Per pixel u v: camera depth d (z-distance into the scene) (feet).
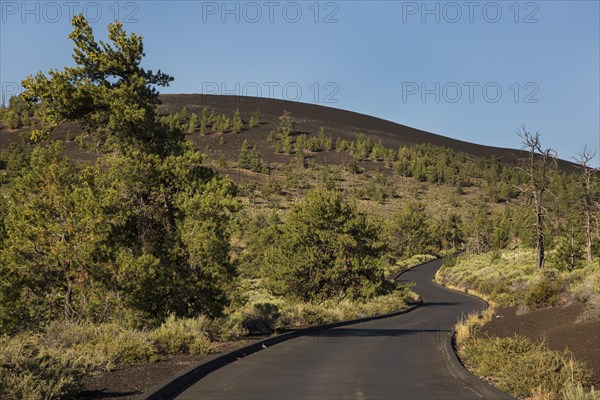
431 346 68.18
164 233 76.95
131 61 78.79
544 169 203.62
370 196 593.42
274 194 542.98
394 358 55.93
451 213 463.01
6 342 40.91
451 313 141.38
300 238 157.69
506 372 40.57
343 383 40.14
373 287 152.56
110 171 74.33
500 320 92.58
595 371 42.86
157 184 75.36
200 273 74.18
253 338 70.90
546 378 37.83
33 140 79.25
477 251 367.66
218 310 75.00
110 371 41.96
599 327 60.39
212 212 73.20
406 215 406.82
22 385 29.43
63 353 42.24
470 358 54.03
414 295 182.91
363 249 157.48
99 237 72.38
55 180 77.46
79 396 32.76
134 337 51.83
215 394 35.42
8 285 73.10
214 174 79.30
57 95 74.84
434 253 419.13
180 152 78.07
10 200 78.84
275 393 35.86
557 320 73.72
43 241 74.18
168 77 81.30
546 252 256.73
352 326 102.53
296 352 60.08
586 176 203.21
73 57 77.46
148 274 70.13
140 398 31.27
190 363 47.06
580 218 221.05
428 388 38.52
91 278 71.87
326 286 155.43
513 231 388.57
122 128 76.28
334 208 159.22
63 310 74.79
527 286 158.10
